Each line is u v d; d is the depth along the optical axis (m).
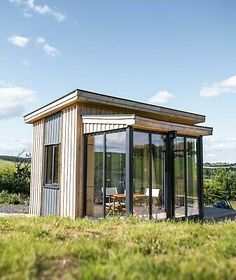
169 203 9.89
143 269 3.19
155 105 11.73
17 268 3.19
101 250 4.04
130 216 7.94
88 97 9.99
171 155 10.15
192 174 11.08
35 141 13.38
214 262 3.47
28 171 19.36
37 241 4.51
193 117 13.30
